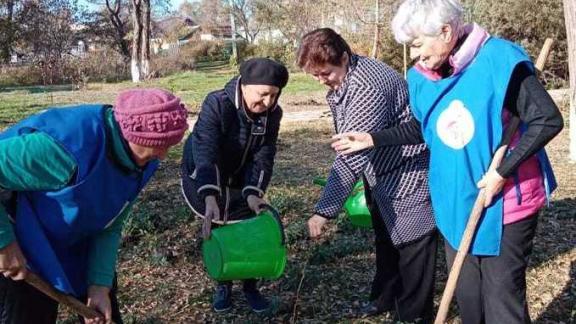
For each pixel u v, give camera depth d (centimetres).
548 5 1725
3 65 3578
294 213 662
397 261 406
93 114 246
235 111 385
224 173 406
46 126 237
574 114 877
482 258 312
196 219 633
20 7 3591
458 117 299
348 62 358
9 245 237
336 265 512
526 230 304
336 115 371
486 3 1778
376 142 348
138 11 3353
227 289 438
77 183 243
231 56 4681
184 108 246
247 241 351
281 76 373
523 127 296
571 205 646
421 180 376
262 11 4253
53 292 254
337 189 366
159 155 251
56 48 3594
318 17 3406
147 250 554
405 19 290
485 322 322
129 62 3697
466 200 306
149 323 425
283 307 438
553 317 421
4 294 258
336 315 428
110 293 300
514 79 285
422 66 310
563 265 498
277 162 962
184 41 6025
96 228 268
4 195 246
